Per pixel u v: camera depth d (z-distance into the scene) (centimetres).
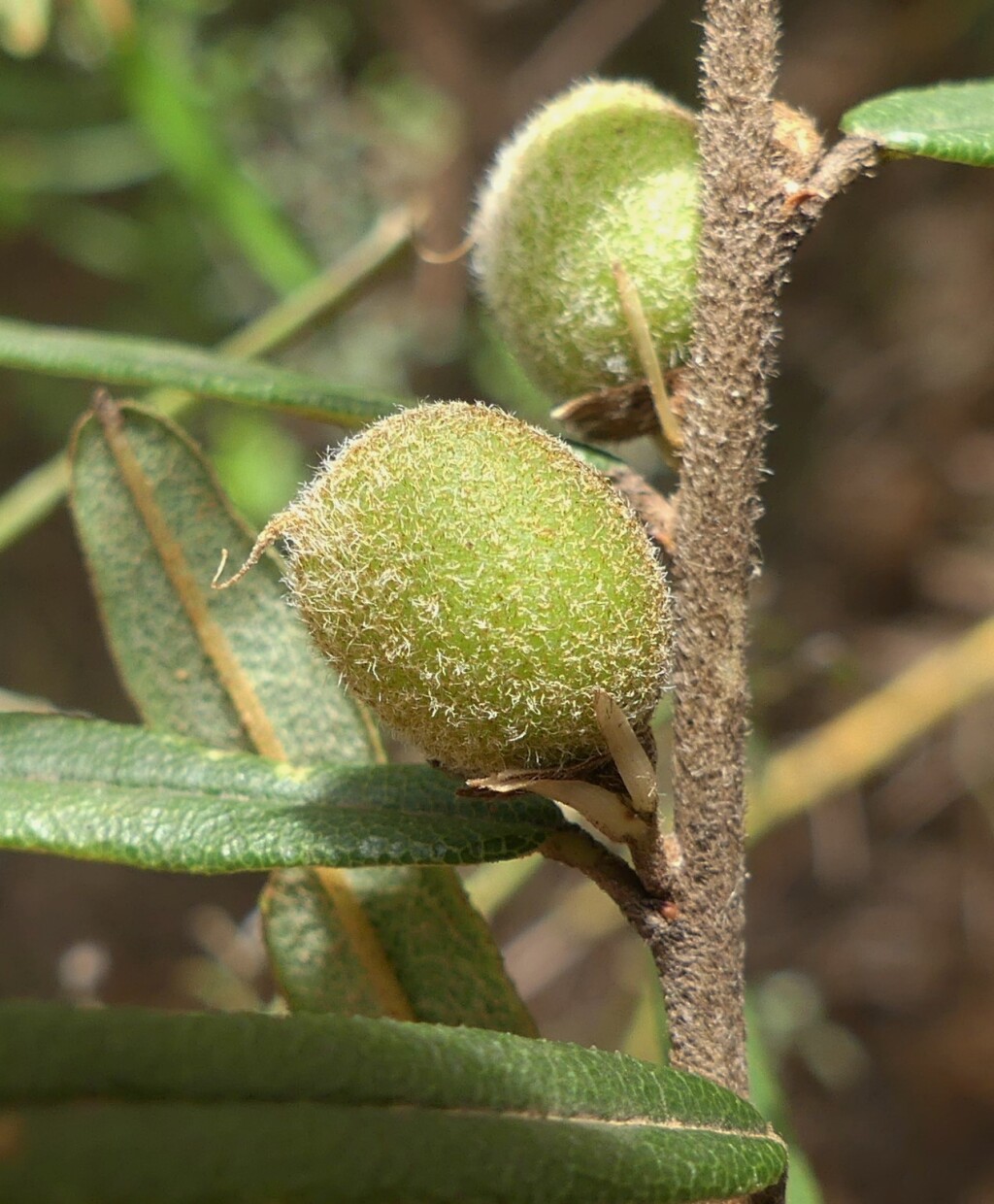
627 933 23
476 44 29
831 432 31
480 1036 8
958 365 30
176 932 28
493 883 15
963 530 29
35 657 29
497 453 9
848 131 9
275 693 10
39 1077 8
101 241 27
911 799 28
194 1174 8
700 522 9
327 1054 8
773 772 18
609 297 10
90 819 9
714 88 9
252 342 13
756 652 16
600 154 10
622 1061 8
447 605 8
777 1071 25
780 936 28
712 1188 8
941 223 31
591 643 8
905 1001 28
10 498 13
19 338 11
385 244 13
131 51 17
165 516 10
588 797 9
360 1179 8
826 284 32
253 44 28
